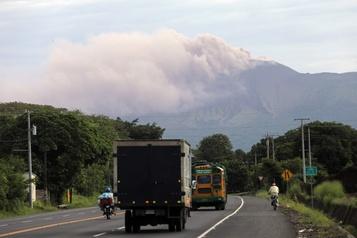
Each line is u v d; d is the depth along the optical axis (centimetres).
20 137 8038
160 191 3053
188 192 3234
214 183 5709
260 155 17775
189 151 3309
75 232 3109
